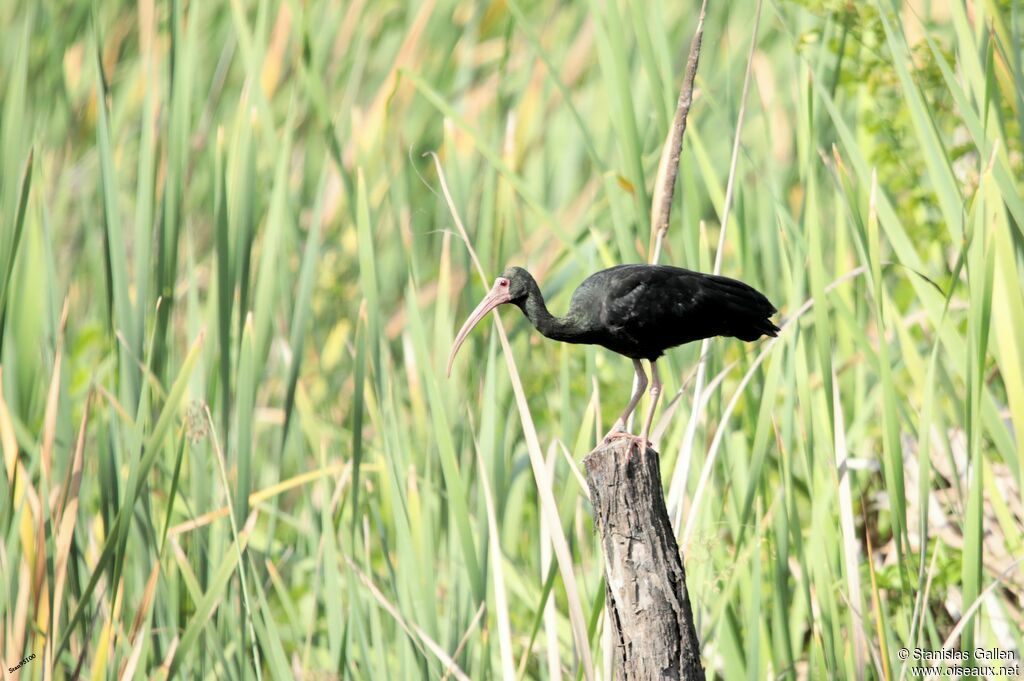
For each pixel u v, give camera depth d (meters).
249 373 11.01
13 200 12.01
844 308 10.63
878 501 12.89
